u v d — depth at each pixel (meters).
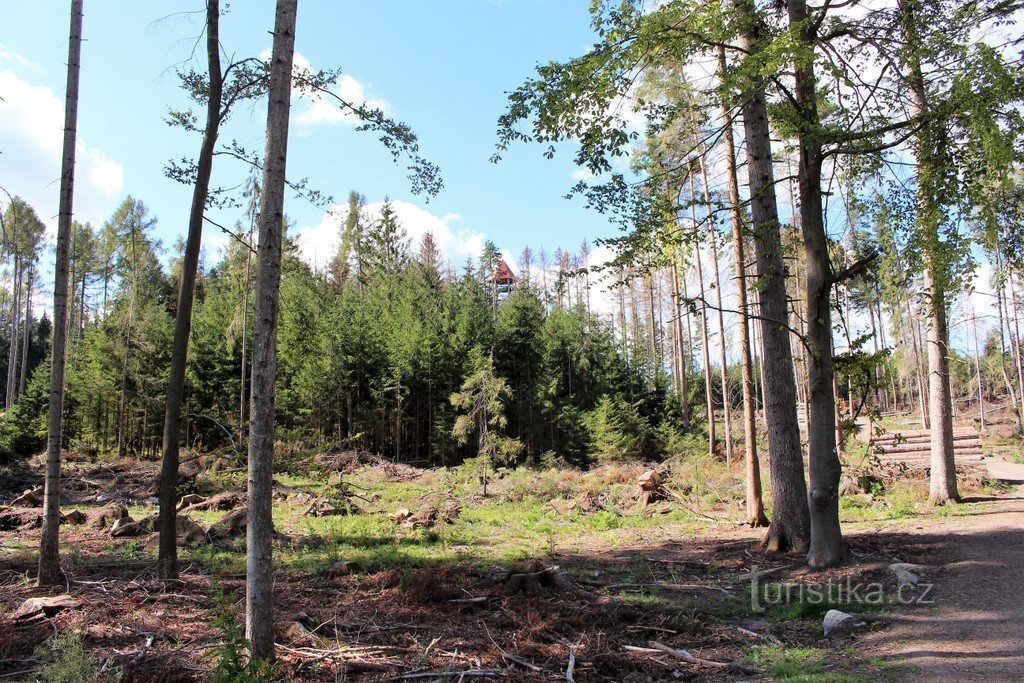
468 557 10.92
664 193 9.46
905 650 5.62
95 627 6.54
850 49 8.69
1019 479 19.33
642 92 12.56
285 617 6.92
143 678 5.21
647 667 5.70
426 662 5.75
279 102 5.76
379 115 7.60
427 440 39.84
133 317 39.19
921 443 21.33
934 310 9.95
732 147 13.85
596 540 13.24
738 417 36.06
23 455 35.78
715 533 13.51
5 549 11.70
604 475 23.47
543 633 6.53
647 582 9.06
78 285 50.31
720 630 6.76
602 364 43.38
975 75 6.93
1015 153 7.01
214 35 8.96
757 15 8.33
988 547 9.58
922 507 14.62
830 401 9.12
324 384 36.19
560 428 39.28
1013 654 5.24
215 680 4.74
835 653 5.80
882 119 8.57
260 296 5.58
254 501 5.47
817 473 9.14
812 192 9.09
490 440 26.81
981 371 46.91
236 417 36.16
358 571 9.78
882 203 9.05
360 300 44.88
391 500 21.22
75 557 10.09
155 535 12.99
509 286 65.19
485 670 5.54
